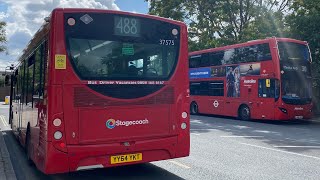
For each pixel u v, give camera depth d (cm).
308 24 2359
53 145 577
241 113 2144
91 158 602
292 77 1912
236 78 2172
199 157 941
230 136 1384
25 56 926
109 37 628
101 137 610
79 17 605
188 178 716
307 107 1947
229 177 722
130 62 644
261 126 1819
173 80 686
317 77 2397
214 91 2375
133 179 715
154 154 661
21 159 938
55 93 581
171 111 681
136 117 643
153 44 671
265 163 863
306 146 1138
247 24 3238
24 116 923
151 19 672
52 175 757
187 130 699
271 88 1922
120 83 630
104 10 626
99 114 610
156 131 663
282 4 3206
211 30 3278
